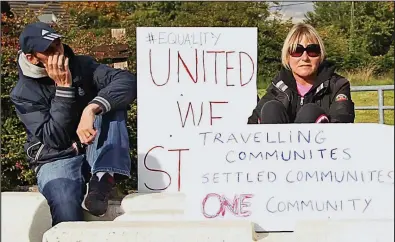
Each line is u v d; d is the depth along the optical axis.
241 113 2.49
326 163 2.06
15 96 2.44
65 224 2.00
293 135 2.07
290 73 2.60
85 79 2.51
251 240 1.88
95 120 2.46
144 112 2.49
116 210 2.37
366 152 2.06
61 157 2.42
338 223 1.92
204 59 2.49
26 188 4.47
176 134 2.49
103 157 2.41
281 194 2.04
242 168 2.05
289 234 1.96
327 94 2.58
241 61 2.49
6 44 4.47
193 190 2.04
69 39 4.81
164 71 2.49
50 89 2.46
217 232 1.88
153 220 2.10
